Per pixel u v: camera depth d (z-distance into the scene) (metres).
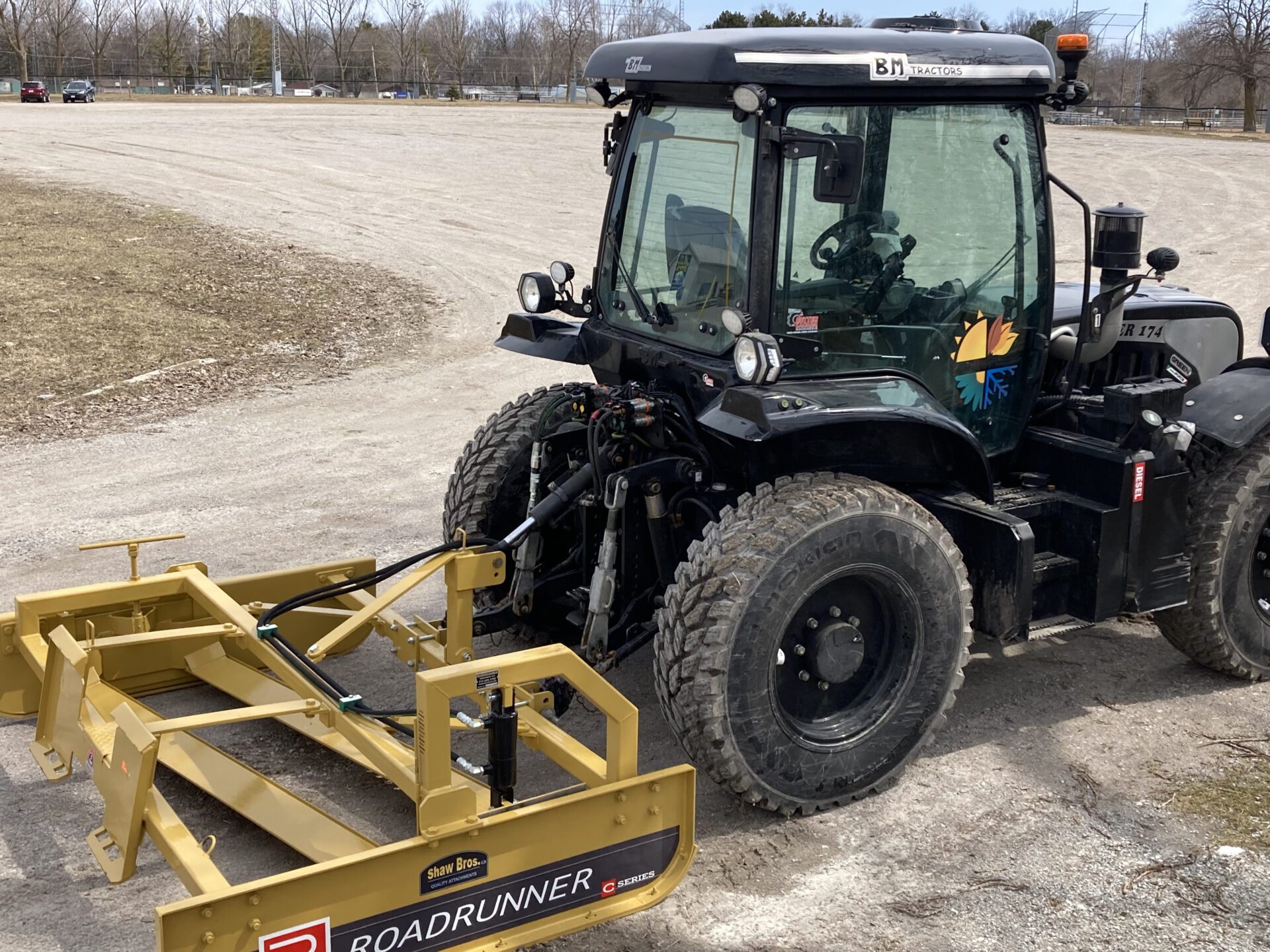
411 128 37.62
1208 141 40.44
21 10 81.75
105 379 10.46
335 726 3.68
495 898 3.29
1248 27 59.81
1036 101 4.48
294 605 4.18
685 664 3.82
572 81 75.94
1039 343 4.75
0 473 7.96
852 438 4.18
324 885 3.01
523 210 22.16
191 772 4.00
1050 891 3.73
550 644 4.89
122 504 7.35
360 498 7.53
